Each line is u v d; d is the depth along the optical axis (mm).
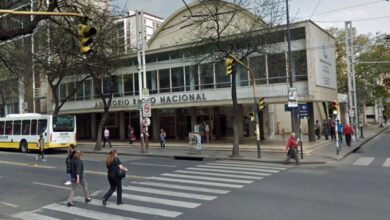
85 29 10938
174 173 16438
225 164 19844
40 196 12461
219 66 32094
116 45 31781
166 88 35875
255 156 22938
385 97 57938
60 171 18484
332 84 34312
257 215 8914
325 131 33406
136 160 22844
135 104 36969
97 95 40156
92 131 45031
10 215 10016
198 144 25484
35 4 15039
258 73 30219
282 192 11609
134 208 10141
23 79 34281
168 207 10070
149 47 38719
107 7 22828
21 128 31891
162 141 30156
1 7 13930
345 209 9258
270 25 24531
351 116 34344
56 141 29406
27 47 28609
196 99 32969
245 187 12602
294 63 28891
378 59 52531
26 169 19578
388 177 14328
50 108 44844
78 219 9336
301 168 17875
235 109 23234
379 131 50750
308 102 30609
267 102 29531
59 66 32188
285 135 41344
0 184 15039
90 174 16766
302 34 28594
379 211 9000
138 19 29812
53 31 26438
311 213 8961
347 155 23656
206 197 11133
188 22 35625
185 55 31938
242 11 26750
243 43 23797
